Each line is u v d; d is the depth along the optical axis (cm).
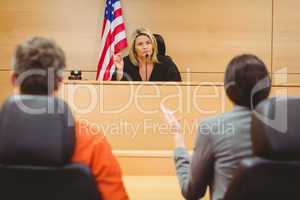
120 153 300
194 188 205
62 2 568
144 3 567
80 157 176
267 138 164
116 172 183
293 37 575
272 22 576
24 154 161
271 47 577
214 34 572
